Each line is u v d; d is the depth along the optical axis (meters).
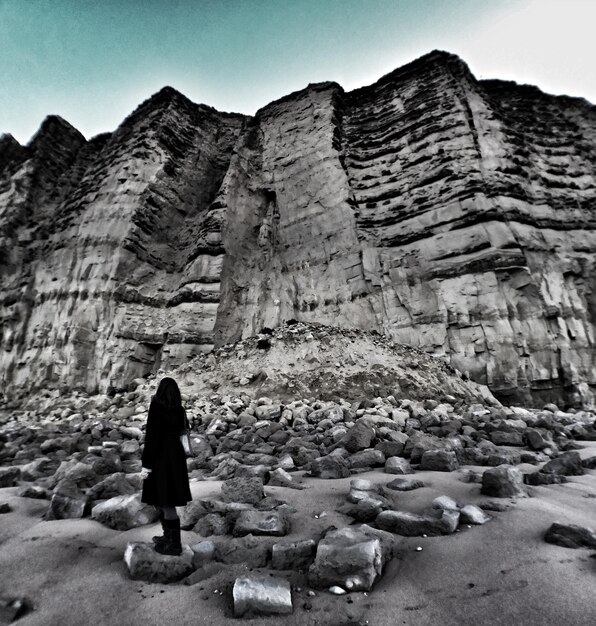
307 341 13.80
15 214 21.17
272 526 3.26
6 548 3.13
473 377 14.59
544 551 2.71
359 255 19.00
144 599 2.40
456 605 2.21
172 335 17.55
